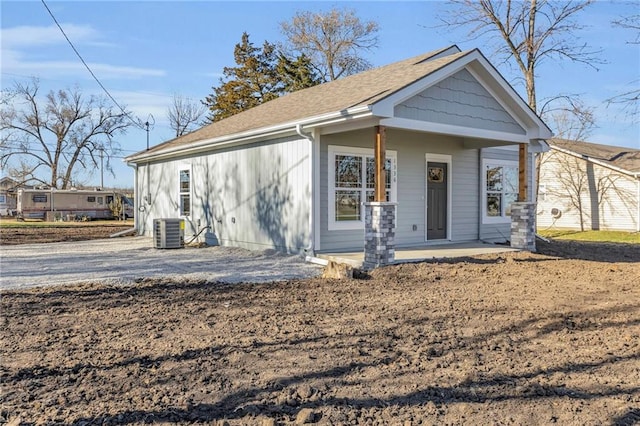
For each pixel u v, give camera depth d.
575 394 3.19
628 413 2.89
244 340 4.43
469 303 6.09
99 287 7.16
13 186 42.94
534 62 20.12
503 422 2.79
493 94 10.38
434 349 4.17
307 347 4.23
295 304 6.05
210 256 11.15
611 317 5.36
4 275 8.32
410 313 5.56
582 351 4.14
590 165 23.44
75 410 2.92
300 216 10.38
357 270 8.07
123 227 24.86
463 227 13.37
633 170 21.70
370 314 5.51
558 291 6.90
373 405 3.02
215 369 3.66
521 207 11.34
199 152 14.23
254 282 7.68
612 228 22.70
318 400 3.10
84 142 42.56
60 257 11.14
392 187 11.71
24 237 17.69
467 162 13.46
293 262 9.89
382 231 8.60
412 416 2.87
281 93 36.09
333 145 10.56
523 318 5.31
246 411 2.90
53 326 4.92
